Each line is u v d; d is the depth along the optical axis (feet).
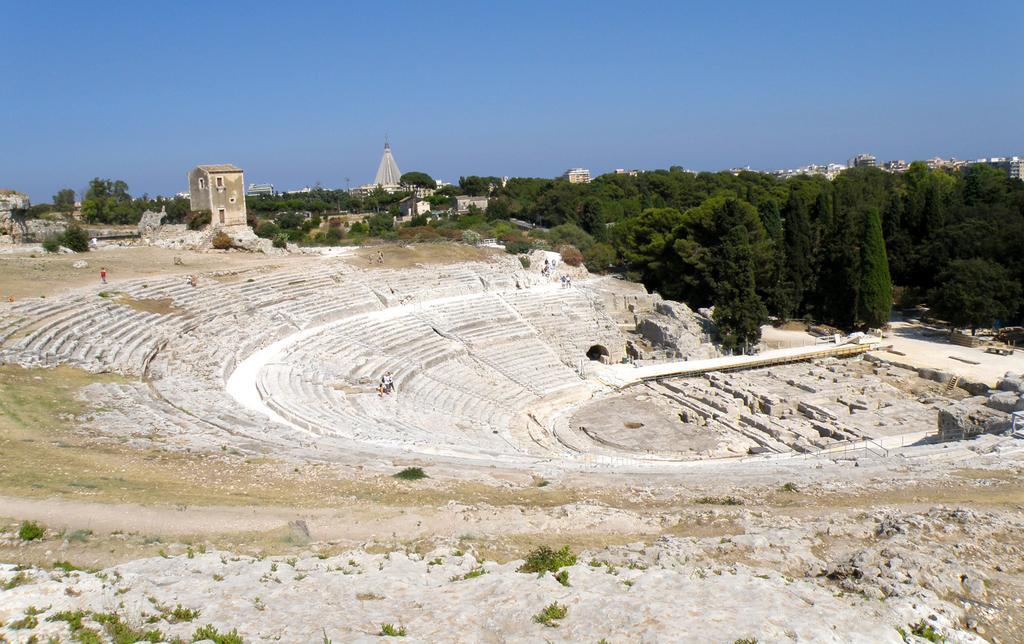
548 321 236.22
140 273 197.67
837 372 210.59
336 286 221.87
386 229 405.59
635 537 68.85
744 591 49.52
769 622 43.42
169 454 85.56
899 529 67.92
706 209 293.43
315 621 43.68
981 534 67.21
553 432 165.48
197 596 47.11
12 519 61.05
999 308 235.61
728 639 41.04
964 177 424.46
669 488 90.63
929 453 119.55
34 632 39.14
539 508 76.02
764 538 64.95
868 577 55.77
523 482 91.09
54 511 63.46
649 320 243.60
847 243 266.57
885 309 256.52
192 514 66.49
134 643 38.86
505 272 269.85
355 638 40.73
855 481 95.76
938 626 46.83
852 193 385.09
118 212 449.06
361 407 140.46
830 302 273.75
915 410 173.06
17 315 138.10
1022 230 255.29
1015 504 80.28
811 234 291.79
